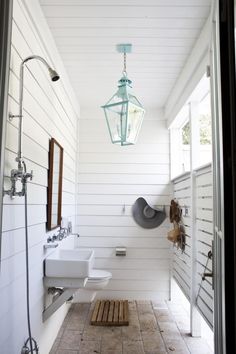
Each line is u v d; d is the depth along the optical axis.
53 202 2.77
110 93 4.03
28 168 2.07
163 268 4.27
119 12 2.36
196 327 3.03
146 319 3.48
